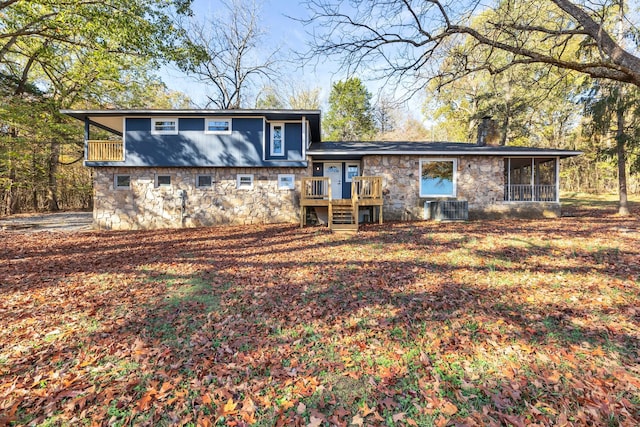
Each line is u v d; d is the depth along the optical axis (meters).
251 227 12.77
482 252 7.04
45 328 3.85
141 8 13.05
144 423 2.26
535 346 3.14
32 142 18.12
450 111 27.03
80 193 26.64
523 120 21.72
